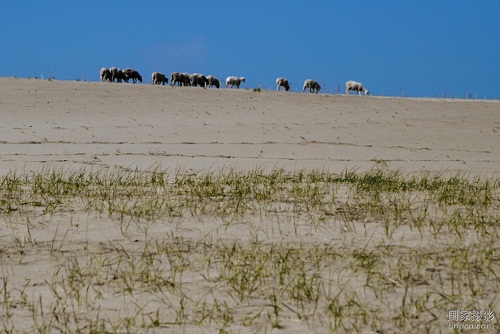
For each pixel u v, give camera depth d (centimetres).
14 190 1697
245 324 771
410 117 4203
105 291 898
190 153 2812
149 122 3634
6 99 4109
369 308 830
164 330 754
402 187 1952
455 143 3488
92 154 2672
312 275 970
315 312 814
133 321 777
